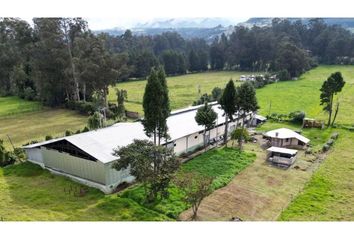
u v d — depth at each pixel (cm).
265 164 3397
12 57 8188
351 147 3981
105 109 5706
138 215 2280
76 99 6638
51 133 4778
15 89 8050
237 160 3434
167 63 12888
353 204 2548
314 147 3922
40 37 6675
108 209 2361
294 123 5081
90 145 2895
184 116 4262
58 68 6519
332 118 5462
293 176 3094
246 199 2611
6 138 4562
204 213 2370
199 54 14212
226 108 3944
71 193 2650
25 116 5931
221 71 14038
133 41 16300
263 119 5088
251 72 13175
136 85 10412
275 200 2606
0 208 2370
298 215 2350
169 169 2408
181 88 9381
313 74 11219
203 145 4003
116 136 3219
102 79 6044
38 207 2394
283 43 11744
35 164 3272
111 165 2712
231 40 14962
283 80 10144
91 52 6106
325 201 2592
